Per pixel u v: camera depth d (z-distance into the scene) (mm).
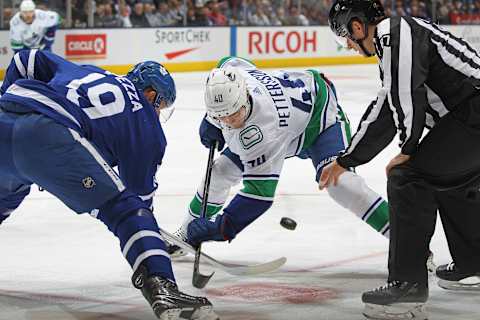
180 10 36188
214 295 8578
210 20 37000
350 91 29766
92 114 7305
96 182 7180
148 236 7172
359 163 7727
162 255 7156
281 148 8352
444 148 7531
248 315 7910
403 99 7160
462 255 8547
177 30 36000
